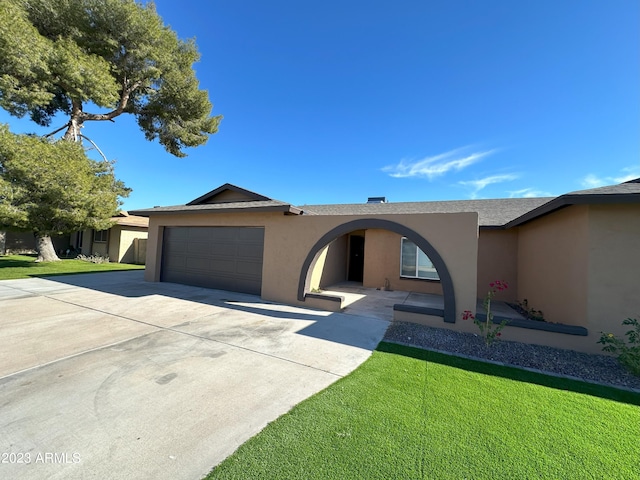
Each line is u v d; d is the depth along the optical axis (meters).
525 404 3.38
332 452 2.46
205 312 7.34
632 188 5.27
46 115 17.89
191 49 18.34
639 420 3.10
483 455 2.48
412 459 2.41
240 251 10.12
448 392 3.62
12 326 5.86
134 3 15.13
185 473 2.18
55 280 11.70
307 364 4.39
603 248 5.27
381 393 3.54
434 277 11.78
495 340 5.74
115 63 16.22
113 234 20.58
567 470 2.34
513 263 10.28
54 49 12.83
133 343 5.05
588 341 5.25
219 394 3.41
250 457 2.37
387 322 6.93
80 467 2.21
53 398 3.21
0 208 11.40
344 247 15.22
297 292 8.52
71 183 13.24
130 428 2.72
